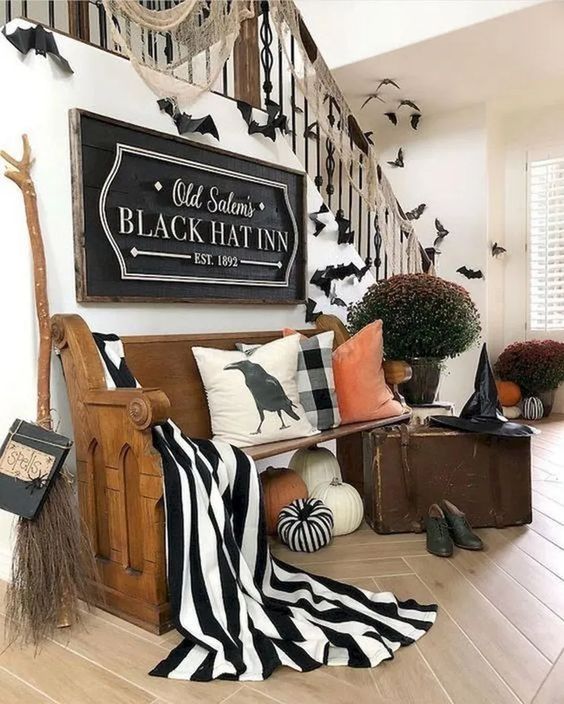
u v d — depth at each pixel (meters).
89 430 1.82
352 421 2.59
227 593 1.58
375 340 2.66
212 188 2.54
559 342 5.41
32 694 1.34
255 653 1.45
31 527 1.63
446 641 1.53
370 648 1.47
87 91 2.08
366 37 4.21
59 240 2.00
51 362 1.96
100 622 1.68
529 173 5.51
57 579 1.62
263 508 1.88
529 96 5.04
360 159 3.45
